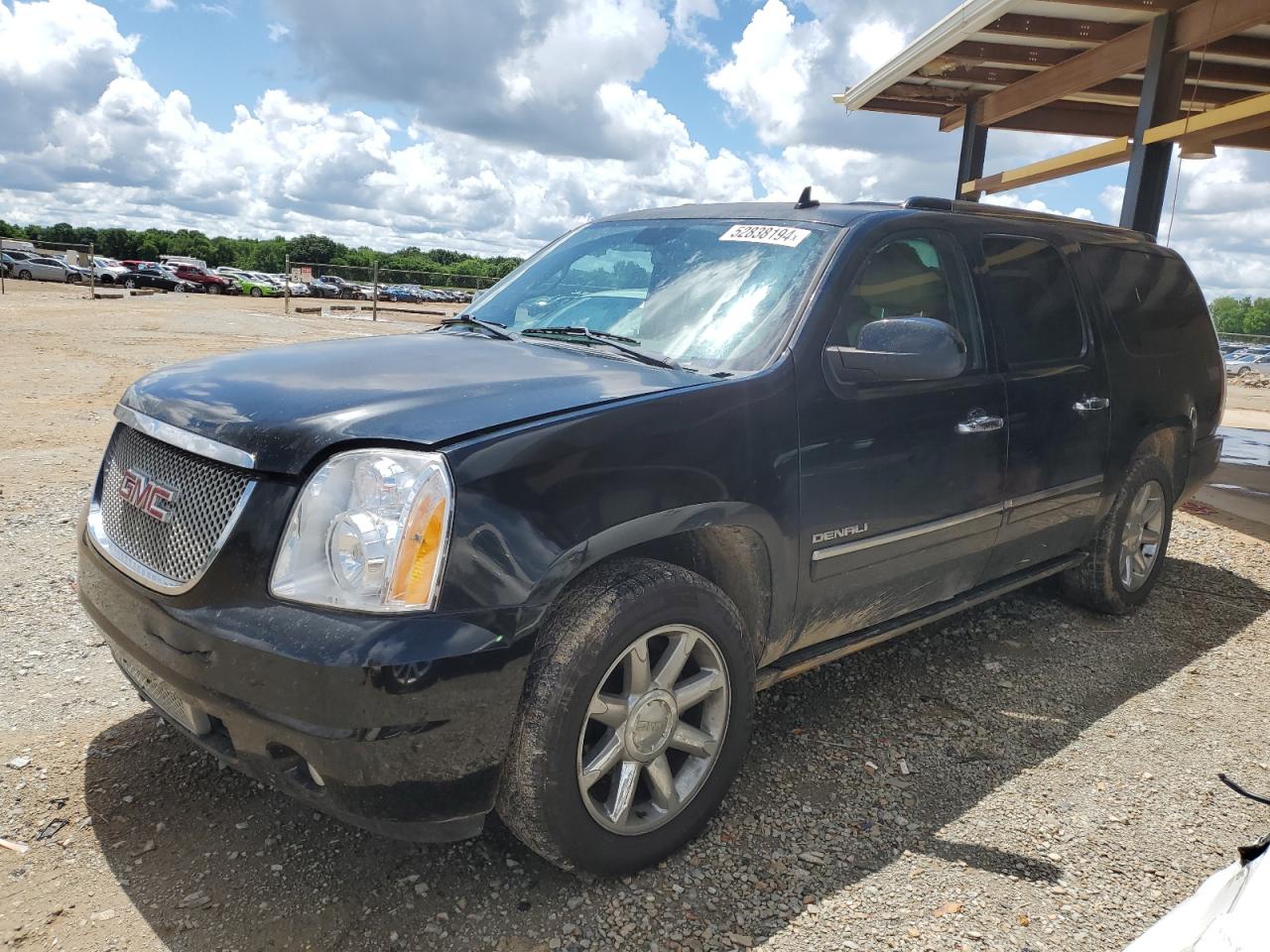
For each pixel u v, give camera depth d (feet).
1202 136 24.91
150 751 9.63
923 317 10.23
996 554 11.92
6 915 7.20
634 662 7.71
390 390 7.84
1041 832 9.02
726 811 9.12
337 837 8.39
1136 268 14.69
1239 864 5.41
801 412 9.04
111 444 9.20
